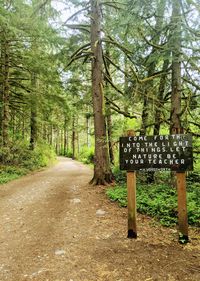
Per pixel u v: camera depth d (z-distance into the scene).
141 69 12.56
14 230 7.72
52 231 7.52
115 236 7.03
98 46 13.78
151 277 5.09
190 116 11.44
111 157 18.97
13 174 18.34
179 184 6.71
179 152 6.84
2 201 11.04
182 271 5.27
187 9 9.61
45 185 14.61
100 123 13.64
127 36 12.23
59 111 25.62
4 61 20.33
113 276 5.15
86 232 7.35
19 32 17.52
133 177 7.00
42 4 14.15
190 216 7.84
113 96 14.49
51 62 17.52
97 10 13.84
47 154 33.97
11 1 17.33
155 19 10.97
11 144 23.62
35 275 5.25
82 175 19.53
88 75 20.31
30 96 21.77
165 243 6.53
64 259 5.86
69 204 10.19
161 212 8.30
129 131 7.24
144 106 12.32
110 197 10.65
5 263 5.80
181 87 11.23
